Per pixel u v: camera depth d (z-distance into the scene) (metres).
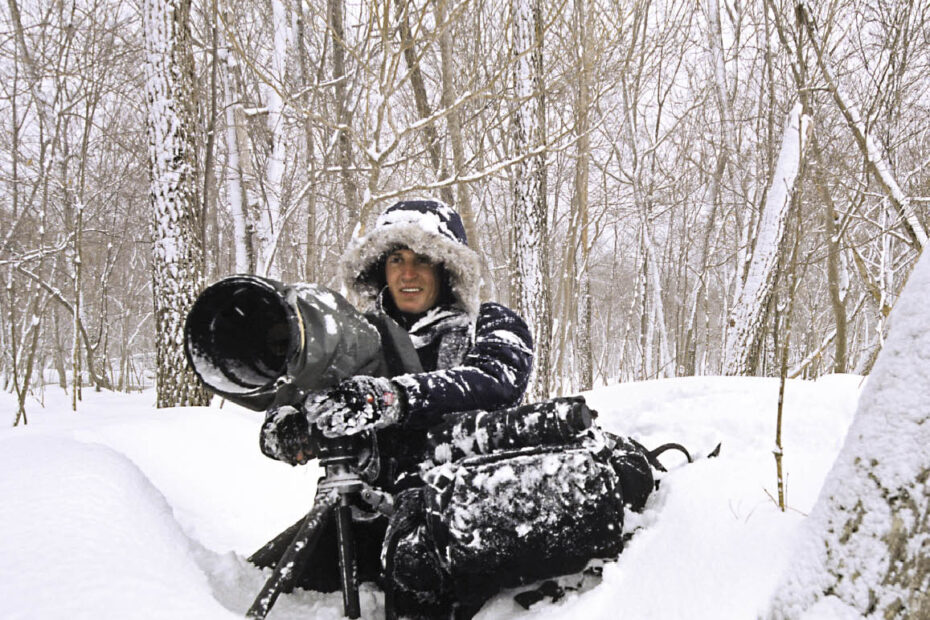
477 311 2.07
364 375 1.64
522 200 6.05
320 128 7.12
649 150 13.17
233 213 7.65
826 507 1.08
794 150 5.84
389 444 1.85
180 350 5.71
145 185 12.77
